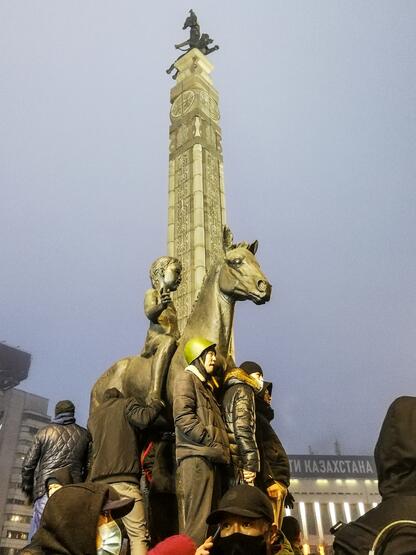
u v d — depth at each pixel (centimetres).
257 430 666
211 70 1850
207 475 512
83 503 273
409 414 266
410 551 224
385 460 268
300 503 7362
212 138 1664
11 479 8269
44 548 262
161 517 688
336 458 7731
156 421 686
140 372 727
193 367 579
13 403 8819
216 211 1531
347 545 255
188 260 1405
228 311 691
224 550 336
